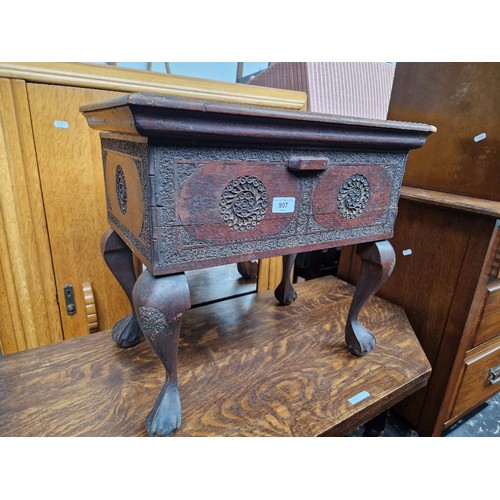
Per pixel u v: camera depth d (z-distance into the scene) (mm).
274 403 628
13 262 838
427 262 895
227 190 500
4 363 696
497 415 1089
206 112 412
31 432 537
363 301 756
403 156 671
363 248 727
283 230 574
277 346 801
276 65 1157
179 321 512
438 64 906
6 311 870
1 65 711
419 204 892
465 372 890
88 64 779
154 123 397
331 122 509
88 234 907
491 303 852
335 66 1093
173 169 451
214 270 1390
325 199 602
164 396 556
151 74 838
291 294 989
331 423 589
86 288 932
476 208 729
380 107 1246
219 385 666
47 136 795
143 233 500
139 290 494
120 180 582
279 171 536
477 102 836
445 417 919
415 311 947
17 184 792
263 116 451
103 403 603
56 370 682
